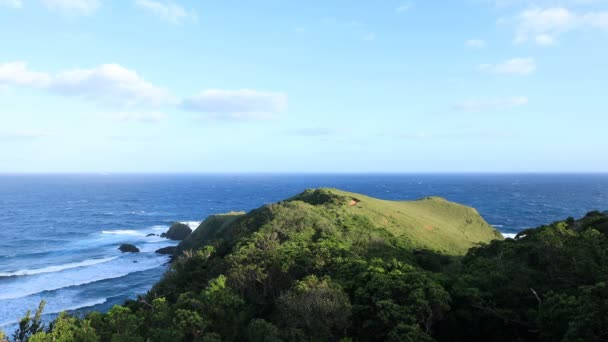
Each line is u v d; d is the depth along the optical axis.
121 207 196.50
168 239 114.44
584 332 20.12
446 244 72.44
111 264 86.56
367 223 65.88
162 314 30.17
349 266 36.78
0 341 27.25
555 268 30.81
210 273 45.38
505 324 27.94
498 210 171.50
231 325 30.20
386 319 26.36
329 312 27.14
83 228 133.00
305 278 31.52
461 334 29.41
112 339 25.39
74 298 64.75
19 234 119.81
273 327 26.14
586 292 22.30
